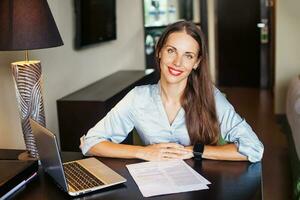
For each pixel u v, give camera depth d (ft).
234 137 5.32
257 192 4.15
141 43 15.99
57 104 9.76
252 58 21.71
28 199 4.26
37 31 5.70
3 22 5.63
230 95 20.17
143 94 5.63
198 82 5.42
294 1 14.10
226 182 4.40
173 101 5.51
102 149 5.30
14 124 8.14
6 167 4.63
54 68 9.80
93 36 11.61
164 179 4.52
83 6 10.82
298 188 8.45
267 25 20.71
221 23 21.72
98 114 9.56
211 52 22.09
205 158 5.08
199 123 5.45
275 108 15.03
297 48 14.43
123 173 4.75
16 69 5.75
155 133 5.64
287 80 14.73
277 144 12.65
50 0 9.48
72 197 4.22
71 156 5.52
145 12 15.99
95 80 12.23
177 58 5.11
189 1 19.77
